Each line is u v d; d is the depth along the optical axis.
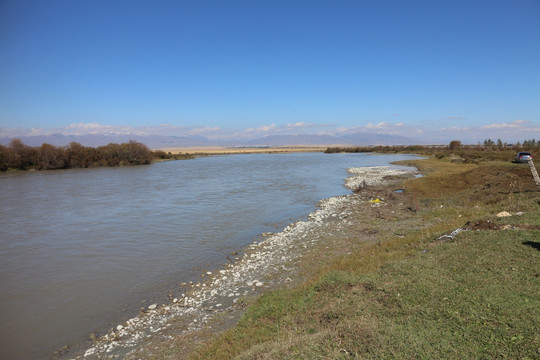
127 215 25.38
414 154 115.56
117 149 88.44
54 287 12.70
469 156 68.12
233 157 137.00
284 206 28.23
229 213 25.61
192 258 15.70
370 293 8.29
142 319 10.23
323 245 16.53
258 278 12.87
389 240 15.16
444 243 11.62
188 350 8.18
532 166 16.11
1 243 18.45
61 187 42.66
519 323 5.95
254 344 7.14
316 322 7.45
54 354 8.66
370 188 35.09
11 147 70.88
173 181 48.19
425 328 6.23
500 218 14.11
